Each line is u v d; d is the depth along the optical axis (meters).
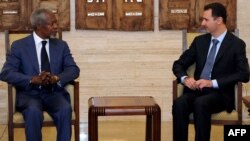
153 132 3.82
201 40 4.24
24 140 4.73
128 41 5.27
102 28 5.20
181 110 3.92
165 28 5.23
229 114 3.95
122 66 5.32
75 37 5.22
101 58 5.28
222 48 4.12
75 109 4.01
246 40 5.25
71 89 4.09
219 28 4.13
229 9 5.19
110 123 5.37
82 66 5.28
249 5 5.21
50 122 3.89
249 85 5.27
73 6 5.18
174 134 3.96
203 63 4.17
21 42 4.10
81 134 5.00
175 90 4.09
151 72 5.34
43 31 4.06
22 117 3.86
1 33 5.12
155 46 5.29
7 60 4.06
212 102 3.91
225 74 4.11
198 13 5.19
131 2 5.18
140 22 5.21
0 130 5.09
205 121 3.85
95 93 5.33
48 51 4.12
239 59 4.05
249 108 3.66
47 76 3.89
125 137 4.86
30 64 4.06
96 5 5.16
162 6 5.20
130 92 5.36
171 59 5.32
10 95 3.87
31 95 4.03
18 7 5.09
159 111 3.80
